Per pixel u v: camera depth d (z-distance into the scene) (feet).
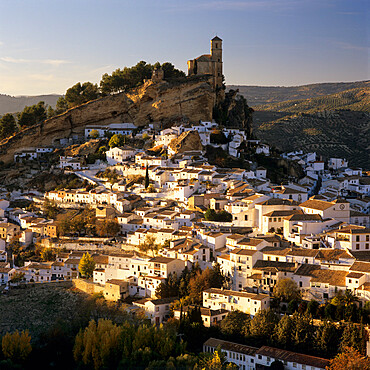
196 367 552.00
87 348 620.49
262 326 600.39
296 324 585.63
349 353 526.98
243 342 611.06
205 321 652.07
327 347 561.02
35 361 650.84
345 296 602.85
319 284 637.30
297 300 640.17
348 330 559.38
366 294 602.03
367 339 552.82
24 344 649.61
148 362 582.76
